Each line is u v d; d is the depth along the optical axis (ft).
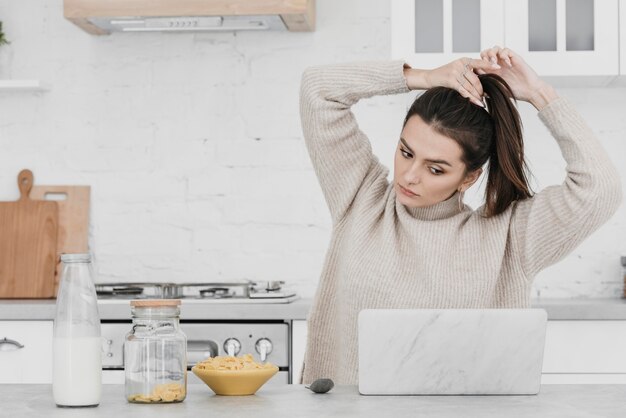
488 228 6.95
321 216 12.38
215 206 12.48
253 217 12.42
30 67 12.65
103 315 10.27
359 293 7.02
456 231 6.93
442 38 10.94
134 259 12.52
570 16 10.94
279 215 12.41
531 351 5.47
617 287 12.09
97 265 12.52
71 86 12.61
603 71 10.88
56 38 12.64
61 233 12.43
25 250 12.31
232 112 12.48
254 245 12.41
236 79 12.48
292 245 12.39
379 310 5.49
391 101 12.31
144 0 11.27
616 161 12.12
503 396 5.50
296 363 10.25
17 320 10.41
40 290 12.22
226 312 10.23
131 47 12.60
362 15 12.40
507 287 6.91
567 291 12.12
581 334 10.12
